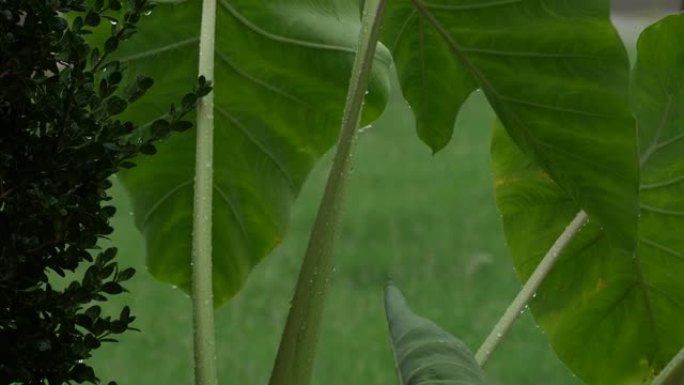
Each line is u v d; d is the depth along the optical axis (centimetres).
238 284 275
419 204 1131
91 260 204
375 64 265
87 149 203
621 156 238
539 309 291
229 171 271
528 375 712
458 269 938
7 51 200
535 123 242
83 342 203
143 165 268
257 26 264
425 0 241
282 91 267
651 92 268
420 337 205
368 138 1455
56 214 200
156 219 271
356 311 834
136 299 844
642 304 287
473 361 204
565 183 243
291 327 219
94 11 208
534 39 238
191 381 700
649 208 277
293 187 272
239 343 772
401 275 923
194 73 262
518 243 290
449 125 268
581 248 287
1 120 202
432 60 263
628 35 2194
